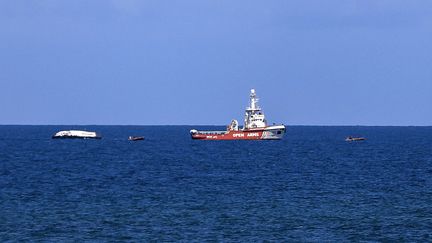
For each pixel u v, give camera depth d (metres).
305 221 135.50
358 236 122.50
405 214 143.88
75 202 160.00
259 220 136.25
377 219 137.88
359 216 141.38
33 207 151.88
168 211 146.50
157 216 140.12
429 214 143.88
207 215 141.50
